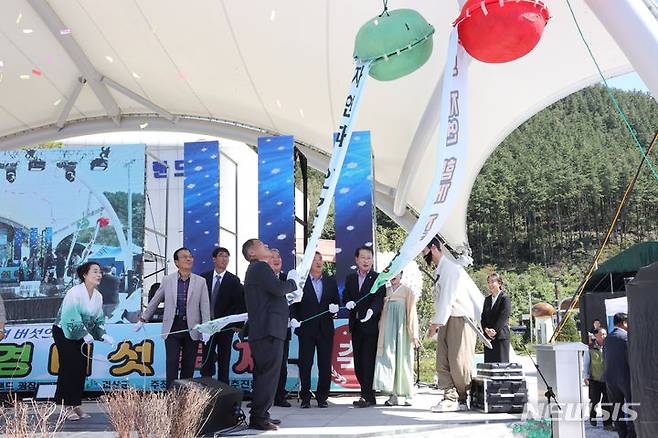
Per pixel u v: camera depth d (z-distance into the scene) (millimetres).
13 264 9219
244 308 7285
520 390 6184
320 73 10477
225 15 9445
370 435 5055
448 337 6500
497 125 10633
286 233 10562
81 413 6113
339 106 11445
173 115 14062
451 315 6457
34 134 14344
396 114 11055
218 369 7184
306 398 6898
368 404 6965
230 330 7215
